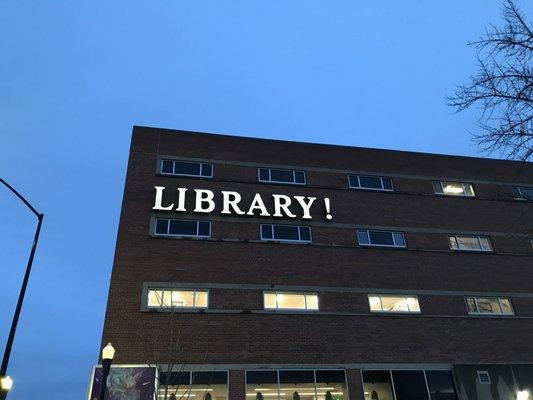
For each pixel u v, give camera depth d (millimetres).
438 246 29594
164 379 21781
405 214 30250
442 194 31812
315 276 26391
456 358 25734
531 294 29250
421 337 25906
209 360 22703
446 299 27688
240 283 25109
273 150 30344
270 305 24922
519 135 10258
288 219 27922
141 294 23594
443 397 24562
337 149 31641
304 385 23156
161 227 25906
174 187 27328
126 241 24922
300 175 29984
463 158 33875
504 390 25250
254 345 23516
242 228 26891
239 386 22422
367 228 29047
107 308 22875
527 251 30922
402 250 28750
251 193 28391
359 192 30328
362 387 23750
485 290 28641
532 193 33625
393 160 32375
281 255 26578
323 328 24812
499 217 31797
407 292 27266
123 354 21938
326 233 28109
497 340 26922
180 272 24672
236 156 29453
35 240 19422
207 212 26797
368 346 24906
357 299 26266
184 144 29000
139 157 27859
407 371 24719
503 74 10297
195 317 23578
